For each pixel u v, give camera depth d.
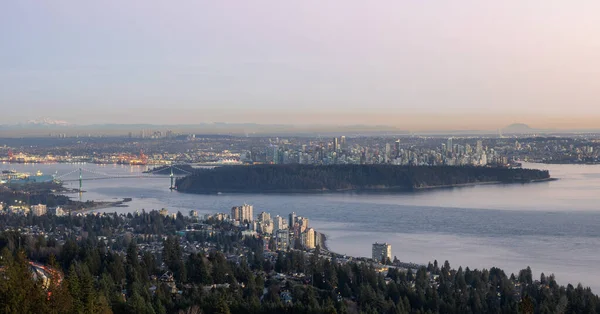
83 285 171.12
